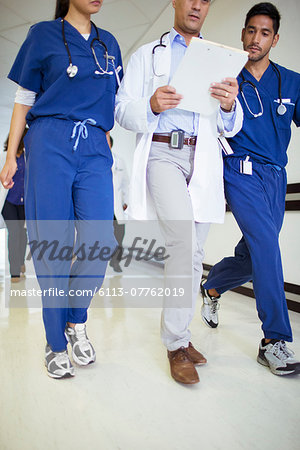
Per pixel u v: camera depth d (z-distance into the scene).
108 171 1.31
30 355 1.42
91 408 1.02
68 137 1.19
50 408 1.01
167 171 1.29
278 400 1.08
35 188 1.17
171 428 0.92
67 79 1.18
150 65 1.38
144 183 1.33
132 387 1.16
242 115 1.37
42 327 1.79
